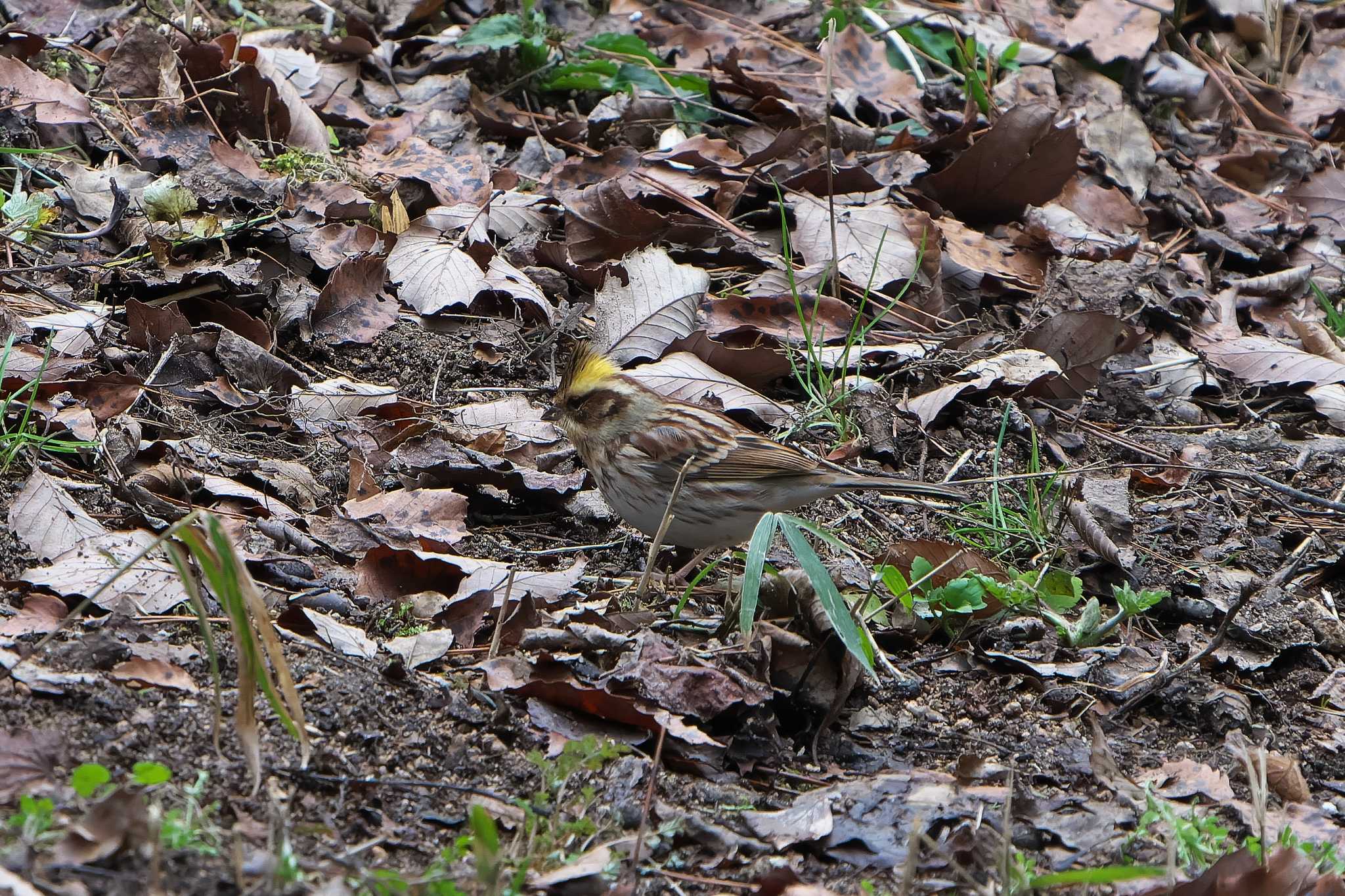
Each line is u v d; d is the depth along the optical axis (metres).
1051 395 13.66
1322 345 14.96
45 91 13.60
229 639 8.06
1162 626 10.67
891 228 14.51
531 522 10.87
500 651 8.68
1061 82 19.00
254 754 6.46
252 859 5.95
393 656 8.30
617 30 18.33
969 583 9.78
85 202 12.65
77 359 10.75
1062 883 6.46
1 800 6.20
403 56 16.89
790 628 9.13
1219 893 7.08
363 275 12.56
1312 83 21.12
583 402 10.57
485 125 15.71
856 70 17.92
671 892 6.87
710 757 8.02
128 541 8.85
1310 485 12.90
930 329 14.07
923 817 7.67
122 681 7.37
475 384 12.11
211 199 12.88
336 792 6.99
